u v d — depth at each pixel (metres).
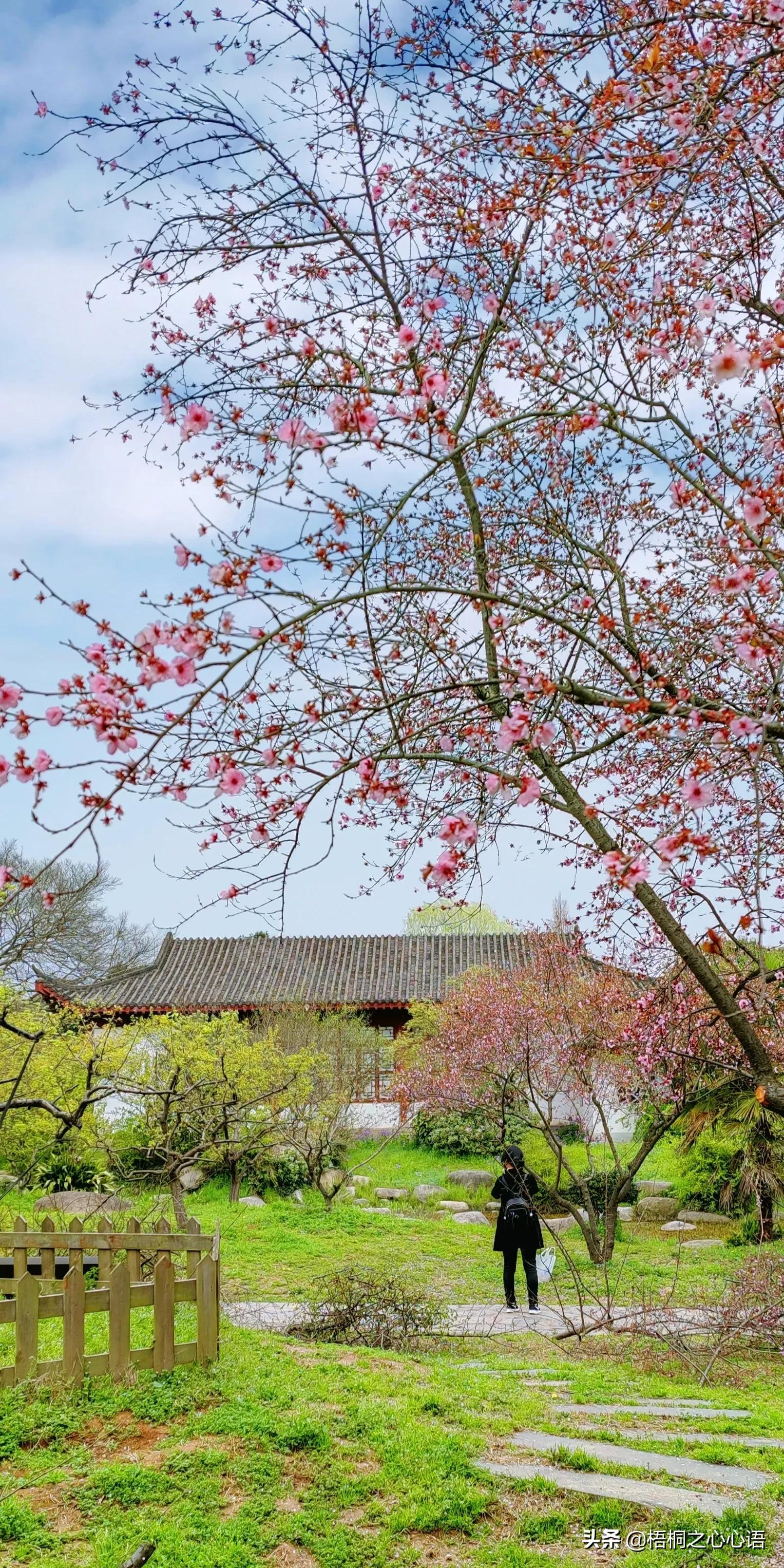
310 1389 6.19
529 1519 4.62
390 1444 5.36
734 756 4.59
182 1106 11.80
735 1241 14.23
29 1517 4.50
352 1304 8.86
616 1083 13.70
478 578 5.23
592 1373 7.75
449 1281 11.90
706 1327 8.39
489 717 4.59
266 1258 12.38
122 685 3.26
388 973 26.95
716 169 4.79
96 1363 6.07
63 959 17.91
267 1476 4.98
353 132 4.76
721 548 5.36
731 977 7.14
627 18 4.47
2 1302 5.94
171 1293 6.41
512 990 15.84
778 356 3.46
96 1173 14.41
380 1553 4.35
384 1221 15.19
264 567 3.71
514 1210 10.51
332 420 3.51
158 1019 16.22
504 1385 6.94
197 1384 6.05
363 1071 22.36
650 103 4.22
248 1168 17.06
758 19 4.18
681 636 5.23
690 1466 5.30
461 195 5.37
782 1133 13.60
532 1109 20.80
